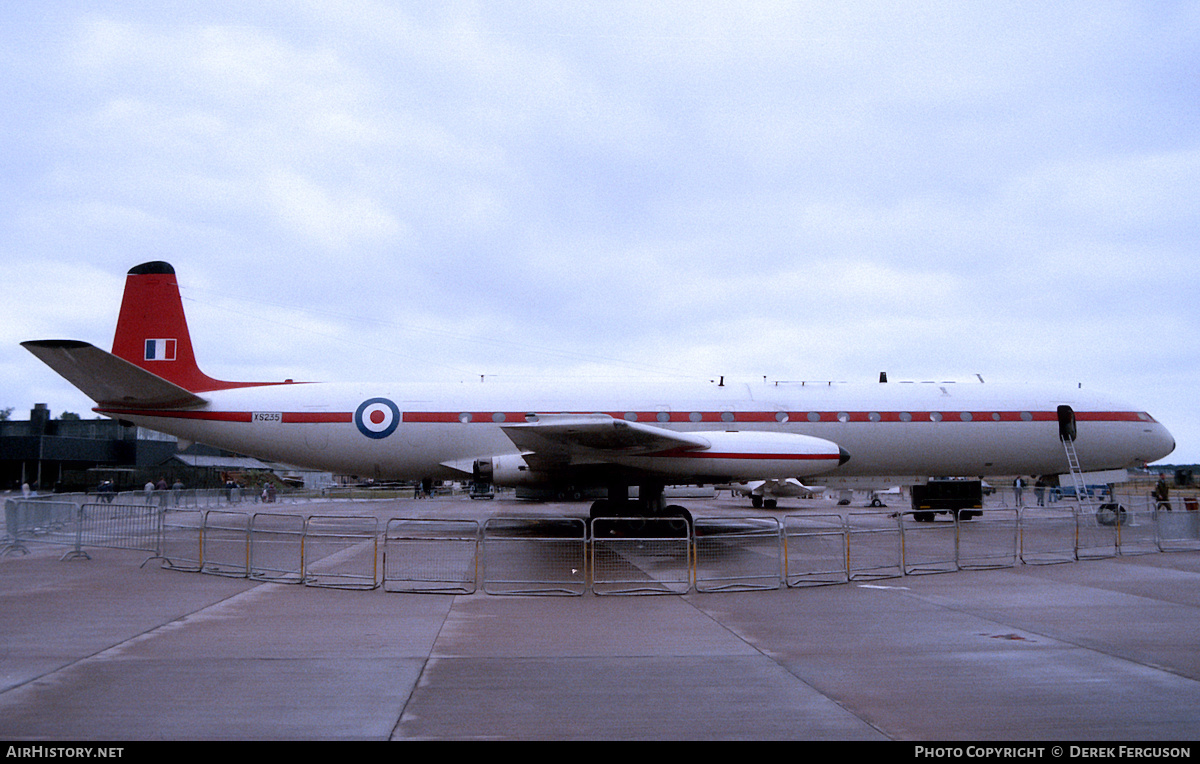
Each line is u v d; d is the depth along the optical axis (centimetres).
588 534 1775
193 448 6612
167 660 650
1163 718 506
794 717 509
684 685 584
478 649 699
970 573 1205
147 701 536
